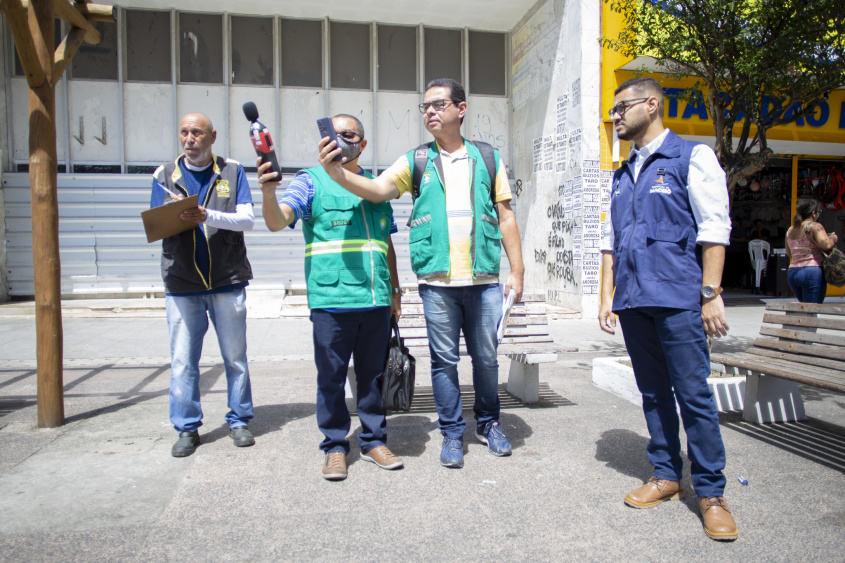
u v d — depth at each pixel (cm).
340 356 303
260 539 237
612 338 764
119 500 273
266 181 266
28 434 368
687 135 952
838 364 343
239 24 1098
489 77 1211
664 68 908
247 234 1082
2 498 274
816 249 633
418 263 324
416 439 362
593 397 466
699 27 463
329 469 296
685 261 258
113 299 1039
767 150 491
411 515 259
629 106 273
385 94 1160
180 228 320
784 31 444
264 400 458
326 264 300
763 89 479
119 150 1060
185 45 1080
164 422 395
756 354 410
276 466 316
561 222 1000
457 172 319
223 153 1094
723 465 252
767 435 374
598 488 289
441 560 221
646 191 267
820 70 458
